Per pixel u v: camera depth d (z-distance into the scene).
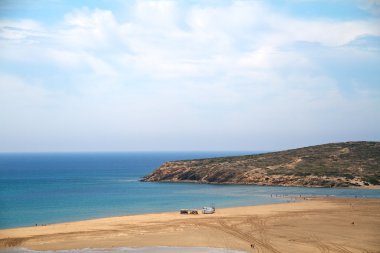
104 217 85.25
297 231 65.50
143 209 97.44
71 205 106.88
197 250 54.12
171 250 54.19
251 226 69.69
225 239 60.25
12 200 119.94
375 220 75.00
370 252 53.31
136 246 56.22
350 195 119.25
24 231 66.12
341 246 56.16
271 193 128.00
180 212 85.75
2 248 55.59
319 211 85.81
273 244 57.28
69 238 61.00
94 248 55.31
